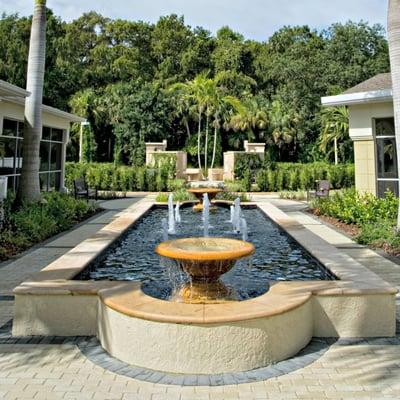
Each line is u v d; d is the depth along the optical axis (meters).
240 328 3.15
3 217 8.49
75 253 5.73
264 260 6.34
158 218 11.60
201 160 33.62
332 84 31.81
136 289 3.85
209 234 8.93
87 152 31.38
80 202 12.17
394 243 7.30
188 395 2.76
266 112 34.00
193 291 4.17
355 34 32.09
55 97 31.66
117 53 38.72
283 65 33.97
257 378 3.02
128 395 2.77
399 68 7.93
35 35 10.62
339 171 22.95
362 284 4.02
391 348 3.52
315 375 3.05
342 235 8.80
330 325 3.79
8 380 2.98
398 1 7.90
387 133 12.00
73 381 2.97
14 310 3.83
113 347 3.40
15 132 13.21
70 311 3.83
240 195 16.02
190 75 39.44
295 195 17.62
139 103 31.84
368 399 2.70
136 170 20.97
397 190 11.78
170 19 41.53
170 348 3.14
